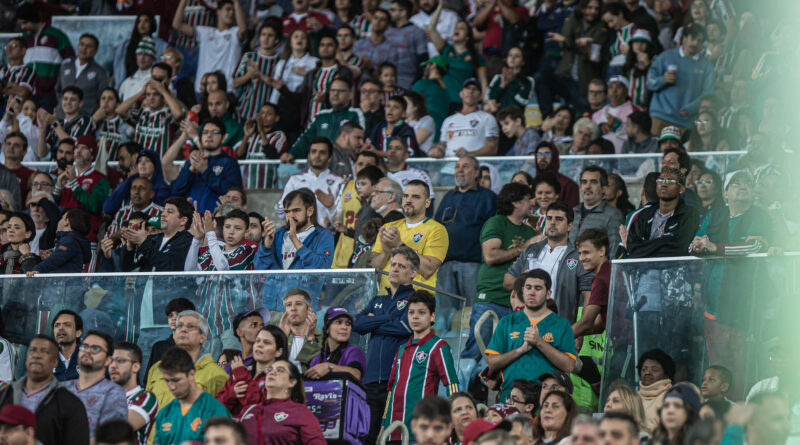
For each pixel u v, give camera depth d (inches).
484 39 2393.0
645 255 1369.3
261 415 1130.7
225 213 1614.2
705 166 1859.0
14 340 1419.8
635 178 1887.3
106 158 1993.1
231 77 2481.5
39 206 1857.8
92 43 2466.8
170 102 2126.0
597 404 1291.8
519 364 1240.2
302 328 1288.1
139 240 1610.5
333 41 2192.4
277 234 1515.7
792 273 1261.1
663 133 1925.4
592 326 1337.4
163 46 2532.0
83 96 2442.2
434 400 993.5
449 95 2258.9
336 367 1213.7
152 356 1364.4
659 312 1279.5
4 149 2103.8
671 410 999.6
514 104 2209.6
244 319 1310.3
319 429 1133.7
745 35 2153.1
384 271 1348.4
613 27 2276.1
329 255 1496.1
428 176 1823.3
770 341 1251.2
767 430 933.2
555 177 1644.9
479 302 1470.2
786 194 1542.8
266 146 2058.3
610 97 2126.0
